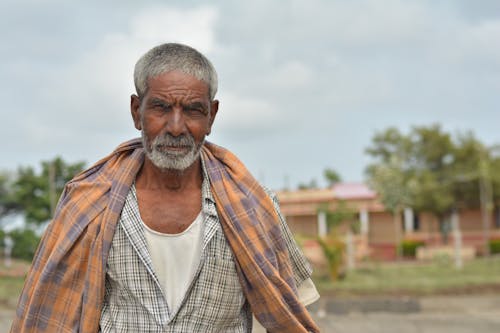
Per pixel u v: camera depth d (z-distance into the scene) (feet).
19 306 6.62
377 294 45.42
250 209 6.61
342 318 36.06
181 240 6.47
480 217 114.62
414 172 101.09
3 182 70.95
